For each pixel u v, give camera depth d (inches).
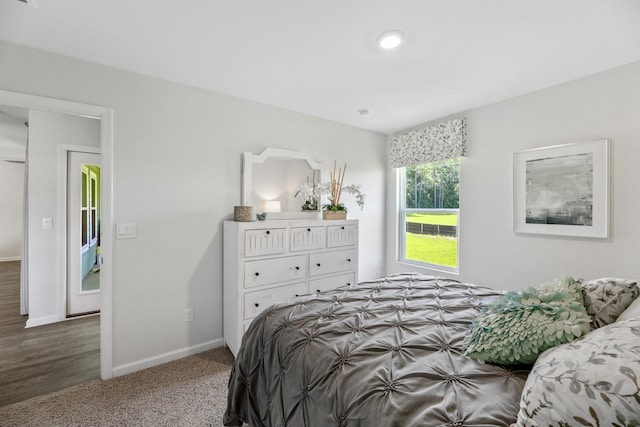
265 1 59.4
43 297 125.6
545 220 99.2
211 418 69.4
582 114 91.6
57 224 128.6
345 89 101.8
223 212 107.3
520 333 37.9
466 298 66.8
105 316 85.4
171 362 95.1
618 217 84.9
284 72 90.0
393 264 155.9
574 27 66.6
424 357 42.1
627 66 83.3
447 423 29.6
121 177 88.2
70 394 78.0
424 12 62.3
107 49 77.6
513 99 108.1
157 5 60.7
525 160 104.3
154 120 93.5
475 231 120.2
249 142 112.6
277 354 51.6
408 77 92.7
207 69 88.5
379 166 156.1
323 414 38.9
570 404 22.9
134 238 90.4
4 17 64.2
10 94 73.5
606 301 46.1
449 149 125.7
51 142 127.9
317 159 131.6
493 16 63.2
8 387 81.3
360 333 50.0
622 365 22.8
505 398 32.8
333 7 61.1
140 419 68.9
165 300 95.8
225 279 105.4
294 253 106.7
